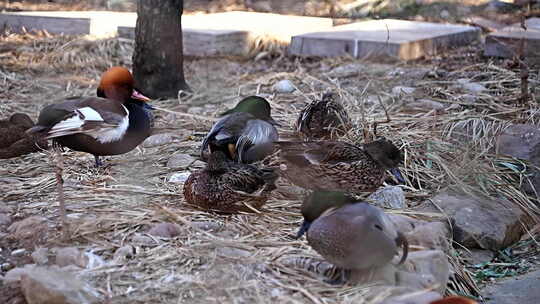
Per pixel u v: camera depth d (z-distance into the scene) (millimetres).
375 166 8555
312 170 8516
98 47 15609
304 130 10281
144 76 12961
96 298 6555
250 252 7383
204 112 12148
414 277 7047
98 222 7910
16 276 7039
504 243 9016
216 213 8258
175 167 9734
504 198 9625
